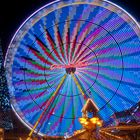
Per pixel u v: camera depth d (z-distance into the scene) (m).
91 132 13.48
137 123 15.43
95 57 24.70
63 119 23.33
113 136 14.28
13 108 23.59
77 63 24.53
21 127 23.23
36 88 24.33
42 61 24.84
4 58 24.84
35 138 18.45
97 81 24.17
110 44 24.84
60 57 24.86
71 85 23.83
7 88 24.08
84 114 14.17
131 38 24.52
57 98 23.56
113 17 25.05
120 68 24.36
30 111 23.86
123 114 18.89
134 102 23.52
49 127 22.98
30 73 24.67
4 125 22.70
